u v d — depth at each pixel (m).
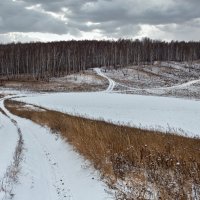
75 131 13.55
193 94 87.19
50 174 9.36
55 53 140.50
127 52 150.25
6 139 14.30
